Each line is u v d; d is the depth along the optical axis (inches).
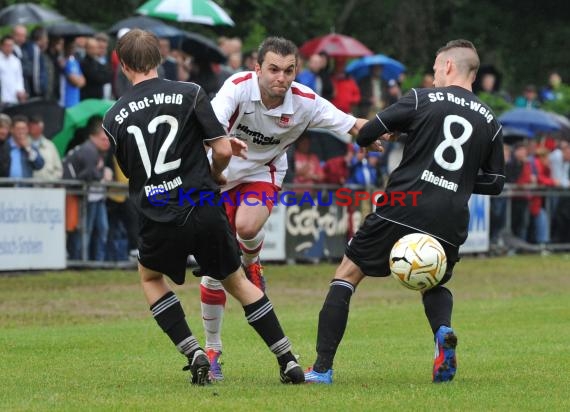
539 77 4124.0
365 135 872.9
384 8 3885.3
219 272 826.8
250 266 985.5
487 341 1144.2
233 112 921.5
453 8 4047.7
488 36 4069.9
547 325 1301.7
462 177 861.8
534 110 2711.6
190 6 2215.8
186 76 2108.8
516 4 4084.6
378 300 1669.5
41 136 1866.4
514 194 2546.8
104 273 1888.5
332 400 759.7
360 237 873.5
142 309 1513.3
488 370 933.8
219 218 813.2
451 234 858.1
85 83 2069.4
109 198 1932.8
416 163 860.6
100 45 2078.0
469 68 886.4
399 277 850.8
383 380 878.4
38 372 936.3
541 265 2320.4
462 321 1347.2
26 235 1829.5
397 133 914.7
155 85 816.3
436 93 868.6
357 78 2637.8
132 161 808.9
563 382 861.8
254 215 951.6
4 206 1795.0
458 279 2027.6
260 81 917.2
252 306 838.5
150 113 807.1
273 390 808.3
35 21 2213.3
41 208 1843.0
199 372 828.0
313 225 2180.1
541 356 1024.9
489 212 2511.1
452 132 858.8
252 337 1207.6
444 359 845.2
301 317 1406.3
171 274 827.4
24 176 1838.1
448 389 816.3
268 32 3449.8
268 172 975.6
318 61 2315.5
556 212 2642.7
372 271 869.8
